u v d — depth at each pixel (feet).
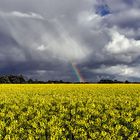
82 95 83.82
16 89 118.11
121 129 36.06
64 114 47.24
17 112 50.26
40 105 59.47
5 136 30.42
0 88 125.59
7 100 69.00
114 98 73.97
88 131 35.14
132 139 32.42
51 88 124.47
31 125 38.75
